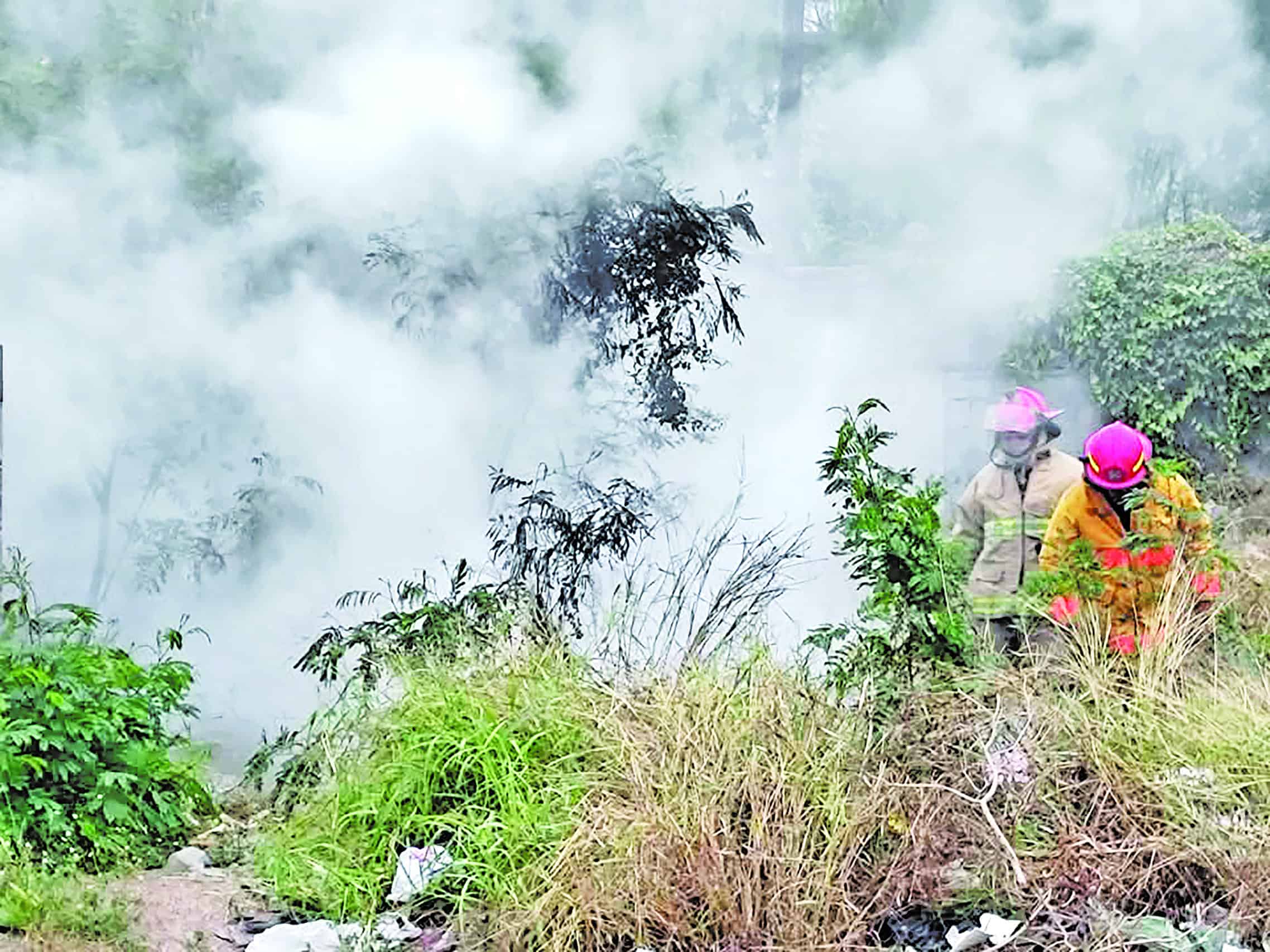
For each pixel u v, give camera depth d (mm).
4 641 5301
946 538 5918
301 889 4602
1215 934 4066
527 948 4180
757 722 4605
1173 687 4801
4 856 4523
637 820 4289
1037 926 4168
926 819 4359
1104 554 5328
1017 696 4719
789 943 4082
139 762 5117
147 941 4277
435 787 4863
